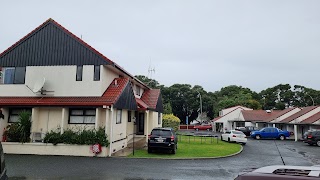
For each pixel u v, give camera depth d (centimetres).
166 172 1164
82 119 1798
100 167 1255
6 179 440
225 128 5122
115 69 1992
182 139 2895
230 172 1201
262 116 4806
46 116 1823
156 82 6888
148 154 1689
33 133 1759
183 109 6812
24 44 1938
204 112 7081
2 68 1934
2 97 1889
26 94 1880
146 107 2339
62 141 1648
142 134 2731
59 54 1883
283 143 2941
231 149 2120
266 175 321
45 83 1850
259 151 2130
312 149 2342
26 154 1639
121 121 1981
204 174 1143
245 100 7250
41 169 1186
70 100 1755
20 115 1761
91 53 1848
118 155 1638
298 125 3778
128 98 2019
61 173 1108
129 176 1068
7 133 1714
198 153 1783
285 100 8400
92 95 1803
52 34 1916
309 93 7894
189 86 7031
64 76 1850
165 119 3800
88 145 1620
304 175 312
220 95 8638
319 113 3506
